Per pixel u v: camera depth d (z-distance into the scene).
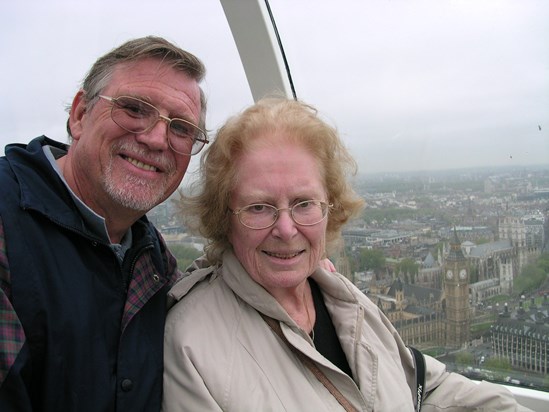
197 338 0.54
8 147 0.54
